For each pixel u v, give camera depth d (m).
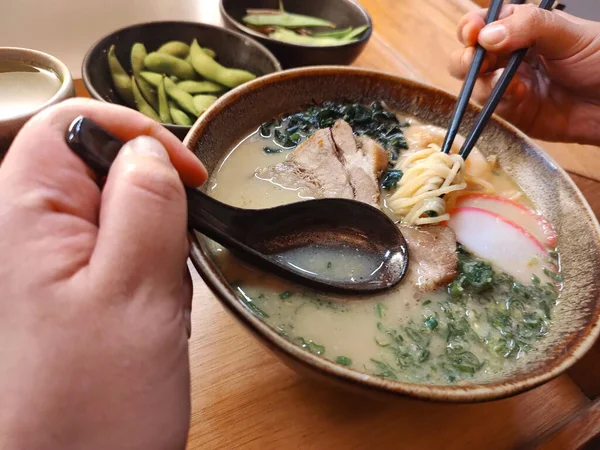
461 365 0.19
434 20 0.44
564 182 0.24
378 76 0.28
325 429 0.19
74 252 0.12
